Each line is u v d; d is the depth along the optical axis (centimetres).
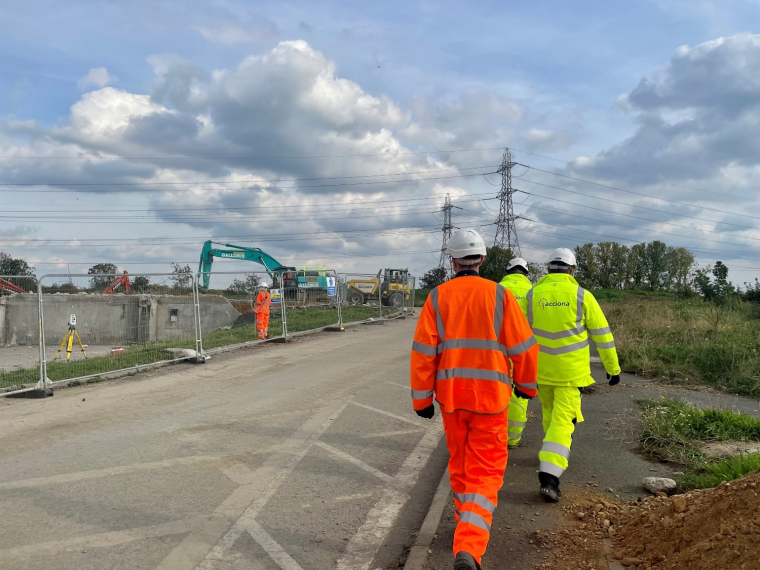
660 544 345
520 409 604
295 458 600
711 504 337
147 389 1006
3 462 592
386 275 3394
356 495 503
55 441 673
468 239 373
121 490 507
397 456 614
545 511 440
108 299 1440
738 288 2653
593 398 845
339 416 784
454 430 354
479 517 328
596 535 389
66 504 475
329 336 1906
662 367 1045
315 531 431
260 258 3422
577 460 561
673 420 634
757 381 890
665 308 2005
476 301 354
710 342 1164
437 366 359
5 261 2627
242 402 877
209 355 1402
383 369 1183
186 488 512
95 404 889
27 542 406
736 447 571
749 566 281
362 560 390
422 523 443
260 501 485
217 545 405
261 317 1686
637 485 489
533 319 491
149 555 388
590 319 483
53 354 1598
